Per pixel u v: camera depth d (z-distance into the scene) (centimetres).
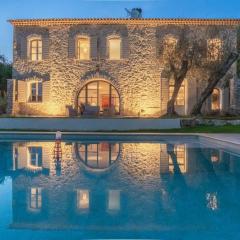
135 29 2820
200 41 2542
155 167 1100
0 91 3819
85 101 2900
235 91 2792
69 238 496
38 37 2872
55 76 2858
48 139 1970
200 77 2519
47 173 997
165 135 1952
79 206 657
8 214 607
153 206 662
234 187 822
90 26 2842
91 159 1264
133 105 2823
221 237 504
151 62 2812
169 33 2802
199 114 2608
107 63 2839
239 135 1825
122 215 607
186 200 706
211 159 1255
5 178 923
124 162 1198
